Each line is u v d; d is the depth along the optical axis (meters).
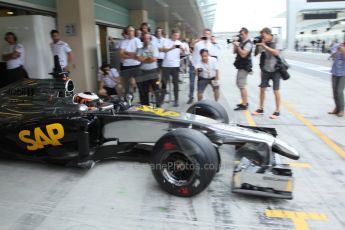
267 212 2.80
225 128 3.49
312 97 7.85
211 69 5.99
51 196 3.09
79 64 7.93
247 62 6.11
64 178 3.46
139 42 5.70
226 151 4.09
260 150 3.33
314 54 22.94
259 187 2.91
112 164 3.81
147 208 2.87
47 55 7.20
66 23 7.73
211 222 2.66
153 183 3.34
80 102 3.92
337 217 2.72
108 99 4.10
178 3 15.51
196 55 6.77
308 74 12.66
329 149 4.30
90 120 3.60
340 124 5.46
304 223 2.64
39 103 3.84
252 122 5.55
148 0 12.88
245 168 3.00
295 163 3.85
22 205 2.93
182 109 6.38
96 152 3.66
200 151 2.85
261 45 5.57
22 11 7.27
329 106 6.82
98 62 9.12
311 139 4.71
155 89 4.55
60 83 3.92
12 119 3.80
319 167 3.73
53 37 6.68
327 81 10.66
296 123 5.52
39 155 3.74
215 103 4.25
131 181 3.38
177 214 2.78
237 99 7.61
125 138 3.75
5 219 2.72
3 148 3.88
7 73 6.47
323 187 3.25
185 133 2.93
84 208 2.88
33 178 3.47
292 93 8.43
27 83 4.05
